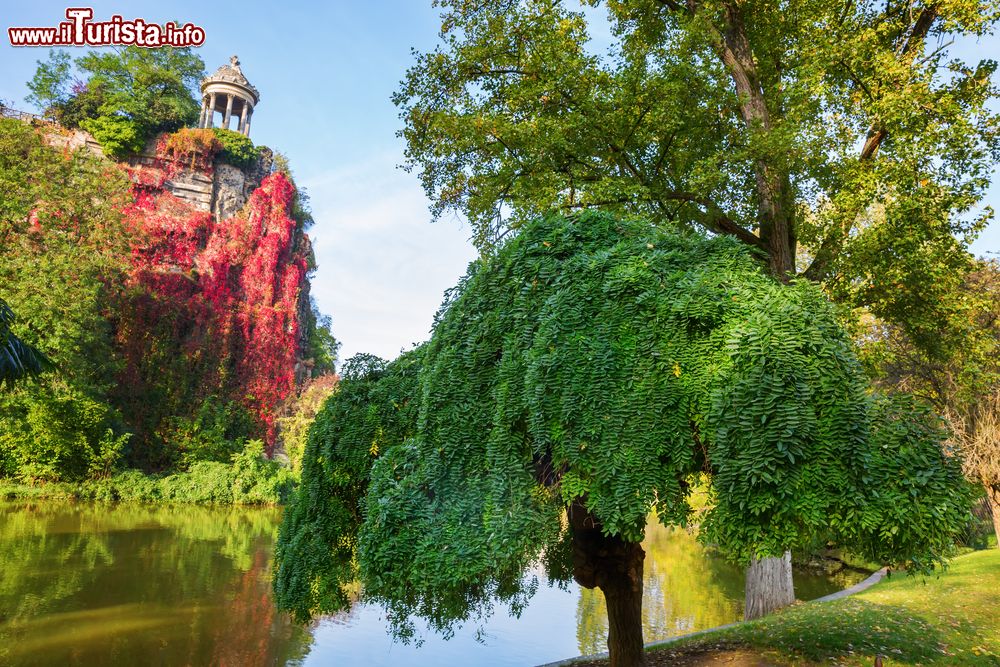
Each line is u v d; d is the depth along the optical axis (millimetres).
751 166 11305
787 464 4422
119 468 35188
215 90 52875
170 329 42531
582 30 13289
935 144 9828
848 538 4777
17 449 31453
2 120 36844
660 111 10883
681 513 4738
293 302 49500
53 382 30516
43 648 10805
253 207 49000
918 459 4574
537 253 6301
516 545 5348
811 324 4773
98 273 37094
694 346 4992
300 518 8391
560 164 11797
